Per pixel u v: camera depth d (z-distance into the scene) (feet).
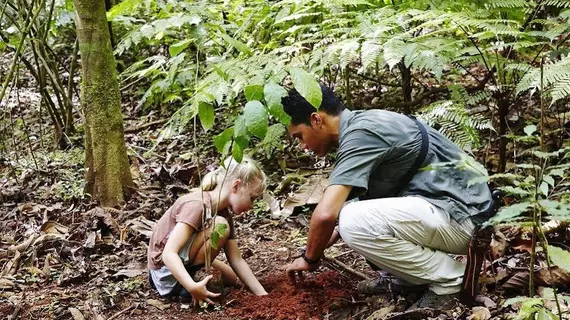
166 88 15.26
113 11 14.07
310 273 10.61
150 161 16.76
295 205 13.23
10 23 18.48
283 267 10.98
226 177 9.64
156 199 14.33
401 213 8.63
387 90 16.90
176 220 9.57
